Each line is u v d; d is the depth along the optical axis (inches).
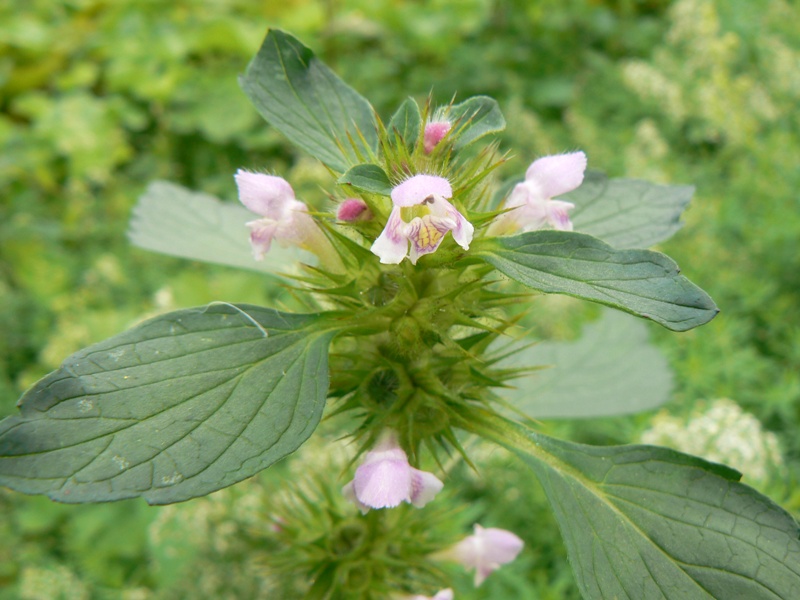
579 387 6.7
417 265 4.4
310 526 6.1
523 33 17.1
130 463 3.3
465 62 16.3
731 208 10.9
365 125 4.8
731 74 13.4
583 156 4.6
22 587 9.0
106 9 18.5
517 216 4.7
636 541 4.0
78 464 3.3
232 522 8.1
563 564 8.1
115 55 16.8
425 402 4.7
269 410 3.6
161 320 3.8
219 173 15.6
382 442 4.5
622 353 7.0
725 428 7.6
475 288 4.6
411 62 17.0
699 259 10.2
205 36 17.0
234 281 11.9
